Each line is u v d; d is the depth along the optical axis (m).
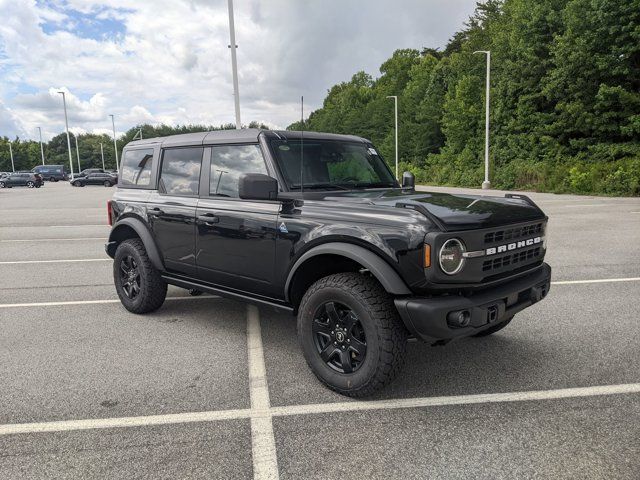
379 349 3.18
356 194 4.09
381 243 3.17
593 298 5.75
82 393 3.52
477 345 4.37
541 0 30.72
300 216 3.68
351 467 2.61
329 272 3.86
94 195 30.50
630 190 21.83
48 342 4.61
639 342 4.34
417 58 76.62
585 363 3.92
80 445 2.85
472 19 47.19
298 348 4.41
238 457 2.71
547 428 2.96
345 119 68.81
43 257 9.34
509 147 34.31
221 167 4.46
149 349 4.40
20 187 45.91
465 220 3.17
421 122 51.09
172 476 2.55
